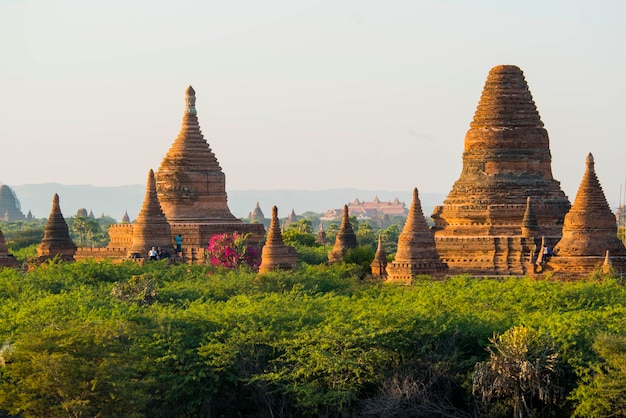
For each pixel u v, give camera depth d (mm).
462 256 117312
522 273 114500
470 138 122938
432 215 123875
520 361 72938
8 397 70625
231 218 142875
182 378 76938
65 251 131625
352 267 122625
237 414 80438
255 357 78938
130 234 137375
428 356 77812
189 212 140125
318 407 77750
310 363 76312
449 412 76062
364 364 76875
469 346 79500
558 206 119562
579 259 107375
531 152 121188
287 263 118500
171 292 98188
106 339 73875
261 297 97000
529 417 73562
